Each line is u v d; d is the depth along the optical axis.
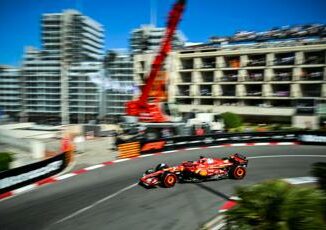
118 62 63.91
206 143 25.94
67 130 31.44
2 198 13.17
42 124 40.00
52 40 72.69
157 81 28.12
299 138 27.58
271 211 5.81
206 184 15.12
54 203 12.62
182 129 29.23
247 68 49.44
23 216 11.34
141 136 27.27
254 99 49.81
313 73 45.53
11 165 17.91
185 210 11.90
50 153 23.36
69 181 15.74
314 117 39.31
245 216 5.95
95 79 58.94
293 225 5.50
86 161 20.41
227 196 13.41
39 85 65.38
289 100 47.59
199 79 53.47
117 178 16.34
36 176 15.47
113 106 57.50
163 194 13.70
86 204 12.51
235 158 16.33
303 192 5.91
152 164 19.64
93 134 31.56
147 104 28.39
